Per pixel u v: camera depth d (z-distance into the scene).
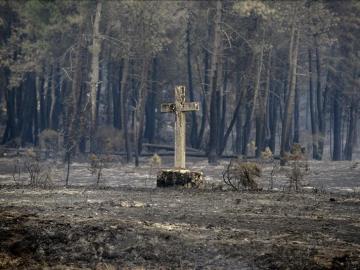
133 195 33.97
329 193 38.00
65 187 39.44
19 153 89.62
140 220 23.06
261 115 101.12
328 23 99.75
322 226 22.73
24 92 113.19
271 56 109.69
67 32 105.06
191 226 21.98
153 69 114.38
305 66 127.88
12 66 97.75
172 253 18.22
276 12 92.50
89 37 101.00
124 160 91.88
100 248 18.81
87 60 110.94
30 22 97.50
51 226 21.20
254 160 89.06
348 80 121.69
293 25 95.50
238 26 101.56
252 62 99.31
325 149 160.50
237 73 108.62
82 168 71.81
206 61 111.88
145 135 124.06
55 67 116.25
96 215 24.47
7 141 103.31
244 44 101.56
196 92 146.75
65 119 104.75
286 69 116.81
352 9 105.81
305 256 17.41
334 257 17.23
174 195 34.22
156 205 28.86
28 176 58.00
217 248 18.45
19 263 17.84
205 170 71.06
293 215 25.86
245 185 40.56
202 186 41.09
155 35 97.81
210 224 22.59
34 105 113.88
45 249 19.05
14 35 99.12
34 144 112.69
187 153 94.56
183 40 113.56
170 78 120.06
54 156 91.00
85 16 93.75
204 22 105.25
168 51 115.44
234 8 89.12
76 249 18.91
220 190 38.44
